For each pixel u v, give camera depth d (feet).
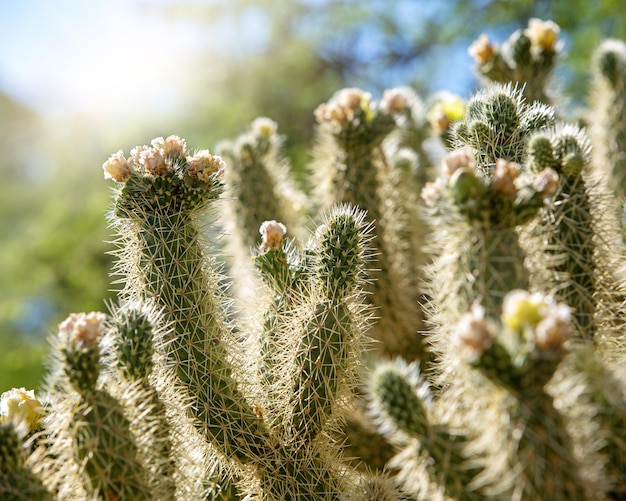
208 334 1.93
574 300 1.78
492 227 1.59
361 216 1.97
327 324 1.90
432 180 2.94
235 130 6.27
